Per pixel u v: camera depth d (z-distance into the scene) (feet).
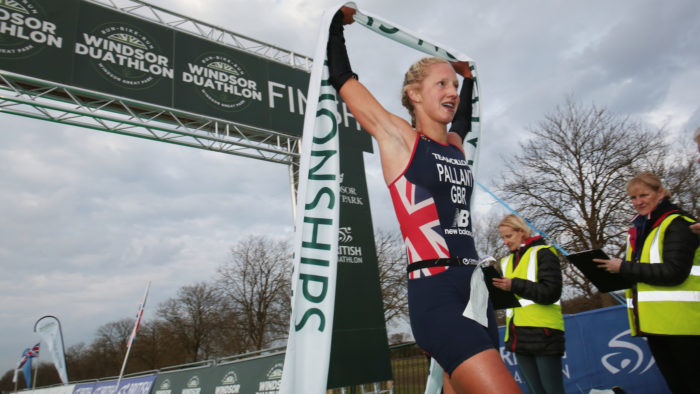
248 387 22.04
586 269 8.73
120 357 159.02
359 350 22.89
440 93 5.23
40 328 54.29
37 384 166.81
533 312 9.62
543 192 61.31
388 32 6.48
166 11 27.04
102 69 23.63
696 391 7.07
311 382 4.60
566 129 60.64
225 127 28.27
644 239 8.18
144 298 35.22
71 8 23.48
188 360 128.36
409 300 4.63
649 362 12.98
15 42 21.70
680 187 53.16
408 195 4.78
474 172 7.17
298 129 29.60
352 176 27.37
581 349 14.05
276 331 106.32
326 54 5.55
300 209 5.05
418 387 23.54
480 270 4.66
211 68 27.12
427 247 4.58
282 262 111.45
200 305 131.13
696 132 8.24
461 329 4.03
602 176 58.03
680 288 7.30
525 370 9.93
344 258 24.68
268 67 29.50
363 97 5.24
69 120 24.31
